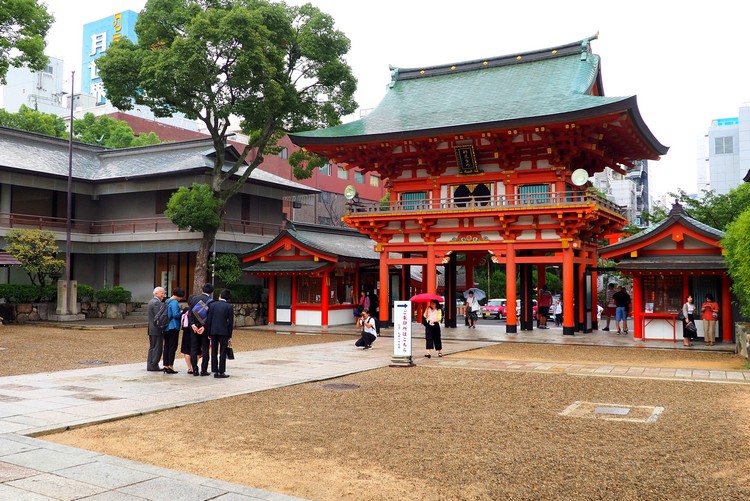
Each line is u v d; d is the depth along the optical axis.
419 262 31.22
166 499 6.71
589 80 29.78
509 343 25.83
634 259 25.64
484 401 12.84
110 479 7.37
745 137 76.56
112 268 42.62
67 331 29.55
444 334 29.53
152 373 16.41
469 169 30.36
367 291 38.88
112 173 41.16
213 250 35.66
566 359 20.28
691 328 23.66
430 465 8.28
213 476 7.83
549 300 34.38
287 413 11.59
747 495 7.09
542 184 29.33
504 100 30.16
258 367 17.84
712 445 9.21
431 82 35.06
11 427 9.98
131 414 11.18
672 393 13.77
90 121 66.44
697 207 42.38
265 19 31.00
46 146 42.31
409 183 32.59
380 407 12.18
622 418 11.16
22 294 33.69
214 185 34.47
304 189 44.41
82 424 10.34
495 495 7.14
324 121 35.25
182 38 29.48
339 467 8.21
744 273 18.19
